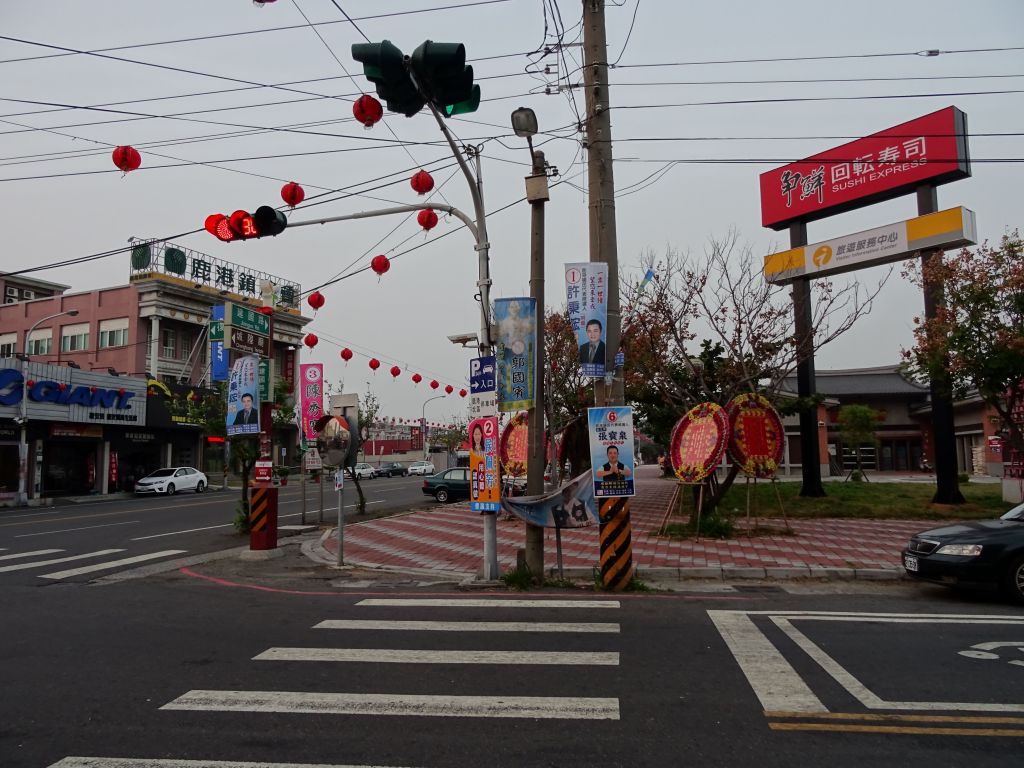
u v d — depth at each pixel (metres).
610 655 6.00
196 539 15.74
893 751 4.02
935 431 17.14
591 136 9.65
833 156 19.66
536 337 9.69
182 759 4.03
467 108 7.16
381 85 6.71
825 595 8.74
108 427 34.94
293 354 49.16
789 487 22.45
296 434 51.91
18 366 30.22
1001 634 6.60
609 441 9.20
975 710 4.63
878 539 12.96
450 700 4.94
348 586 9.89
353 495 31.66
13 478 30.22
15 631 7.22
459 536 15.20
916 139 17.80
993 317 14.03
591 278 9.29
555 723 4.49
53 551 14.00
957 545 8.10
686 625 7.05
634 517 18.05
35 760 4.04
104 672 5.72
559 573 9.62
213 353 16.38
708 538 13.38
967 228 16.59
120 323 40.97
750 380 15.38
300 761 3.98
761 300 15.85
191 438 41.19
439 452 68.25
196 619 7.67
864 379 37.78
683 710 4.68
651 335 15.72
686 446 13.77
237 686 5.31
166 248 41.06
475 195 10.01
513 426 19.86
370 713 4.71
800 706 4.72
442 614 7.75
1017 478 16.94
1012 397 14.84
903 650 6.06
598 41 9.70
